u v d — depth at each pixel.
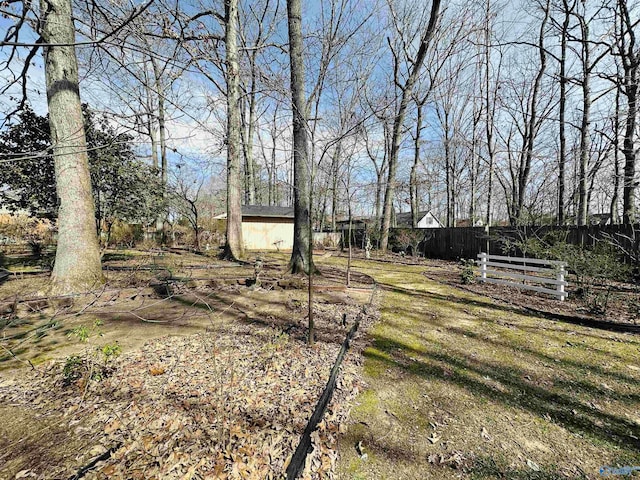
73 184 4.76
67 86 4.64
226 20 6.40
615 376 2.75
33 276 6.14
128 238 13.59
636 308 4.58
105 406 2.16
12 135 6.11
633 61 7.34
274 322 4.04
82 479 1.52
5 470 1.59
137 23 2.67
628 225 7.06
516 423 2.09
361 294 5.82
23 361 2.88
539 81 12.02
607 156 8.35
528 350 3.33
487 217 12.96
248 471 1.58
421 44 8.65
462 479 1.61
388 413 2.18
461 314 4.66
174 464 1.62
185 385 2.43
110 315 4.29
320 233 17.45
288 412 2.10
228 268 8.38
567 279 6.16
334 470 1.66
